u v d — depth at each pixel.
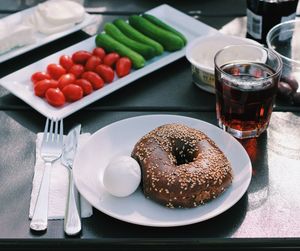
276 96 1.12
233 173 0.89
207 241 0.81
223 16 1.43
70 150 0.97
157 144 0.89
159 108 1.10
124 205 0.84
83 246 0.81
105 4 1.50
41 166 0.94
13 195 0.89
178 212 0.83
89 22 1.39
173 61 1.23
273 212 0.85
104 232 0.82
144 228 0.83
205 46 1.19
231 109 0.99
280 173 0.93
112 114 1.08
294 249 0.81
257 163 0.95
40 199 0.86
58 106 1.08
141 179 0.86
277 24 1.25
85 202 0.86
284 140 1.00
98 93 1.11
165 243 0.81
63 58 1.20
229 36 1.19
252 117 0.99
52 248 0.81
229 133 1.01
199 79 1.13
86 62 1.21
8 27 1.29
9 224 0.84
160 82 1.18
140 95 1.14
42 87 1.10
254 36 1.31
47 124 1.03
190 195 0.82
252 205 0.86
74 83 1.14
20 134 1.03
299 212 0.85
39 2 1.53
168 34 1.27
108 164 0.87
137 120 1.00
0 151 0.99
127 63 1.19
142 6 1.49
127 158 0.86
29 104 1.08
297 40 1.23
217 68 0.97
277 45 1.21
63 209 0.86
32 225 0.82
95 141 0.95
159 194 0.83
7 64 1.26
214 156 0.88
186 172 0.83
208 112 1.09
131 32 1.30
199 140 0.91
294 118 1.06
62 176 0.91
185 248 0.81
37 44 1.29
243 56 1.05
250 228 0.83
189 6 1.49
